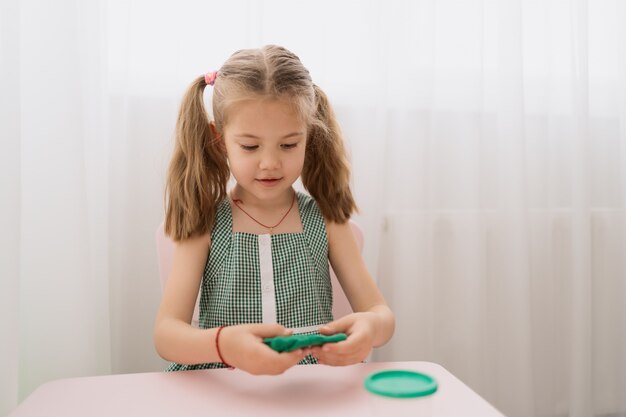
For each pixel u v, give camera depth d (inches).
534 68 54.7
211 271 34.2
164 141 45.3
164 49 44.8
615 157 58.9
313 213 36.5
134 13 44.4
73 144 39.0
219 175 36.0
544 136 55.0
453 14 51.3
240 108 30.8
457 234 52.7
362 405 20.1
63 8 38.7
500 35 52.3
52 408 20.1
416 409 18.1
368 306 34.0
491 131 53.6
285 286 33.8
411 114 49.9
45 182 38.9
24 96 38.9
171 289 32.5
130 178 45.3
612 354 59.4
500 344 54.1
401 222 50.4
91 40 41.9
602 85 58.6
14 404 34.5
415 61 49.8
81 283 39.7
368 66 48.4
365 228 48.6
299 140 32.1
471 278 52.2
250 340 23.4
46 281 39.3
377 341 27.5
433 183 51.6
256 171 31.6
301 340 22.4
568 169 57.0
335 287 38.5
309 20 47.8
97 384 22.6
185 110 34.7
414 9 49.7
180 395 21.3
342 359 23.6
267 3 47.1
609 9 58.0
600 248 59.4
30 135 38.9
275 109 30.7
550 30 54.3
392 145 50.7
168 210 34.6
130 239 45.6
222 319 33.1
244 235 34.1
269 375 22.9
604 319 59.6
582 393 56.2
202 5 45.3
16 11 34.7
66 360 39.6
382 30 48.4
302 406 20.0
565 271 57.7
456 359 53.1
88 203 41.4
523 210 52.5
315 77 47.9
